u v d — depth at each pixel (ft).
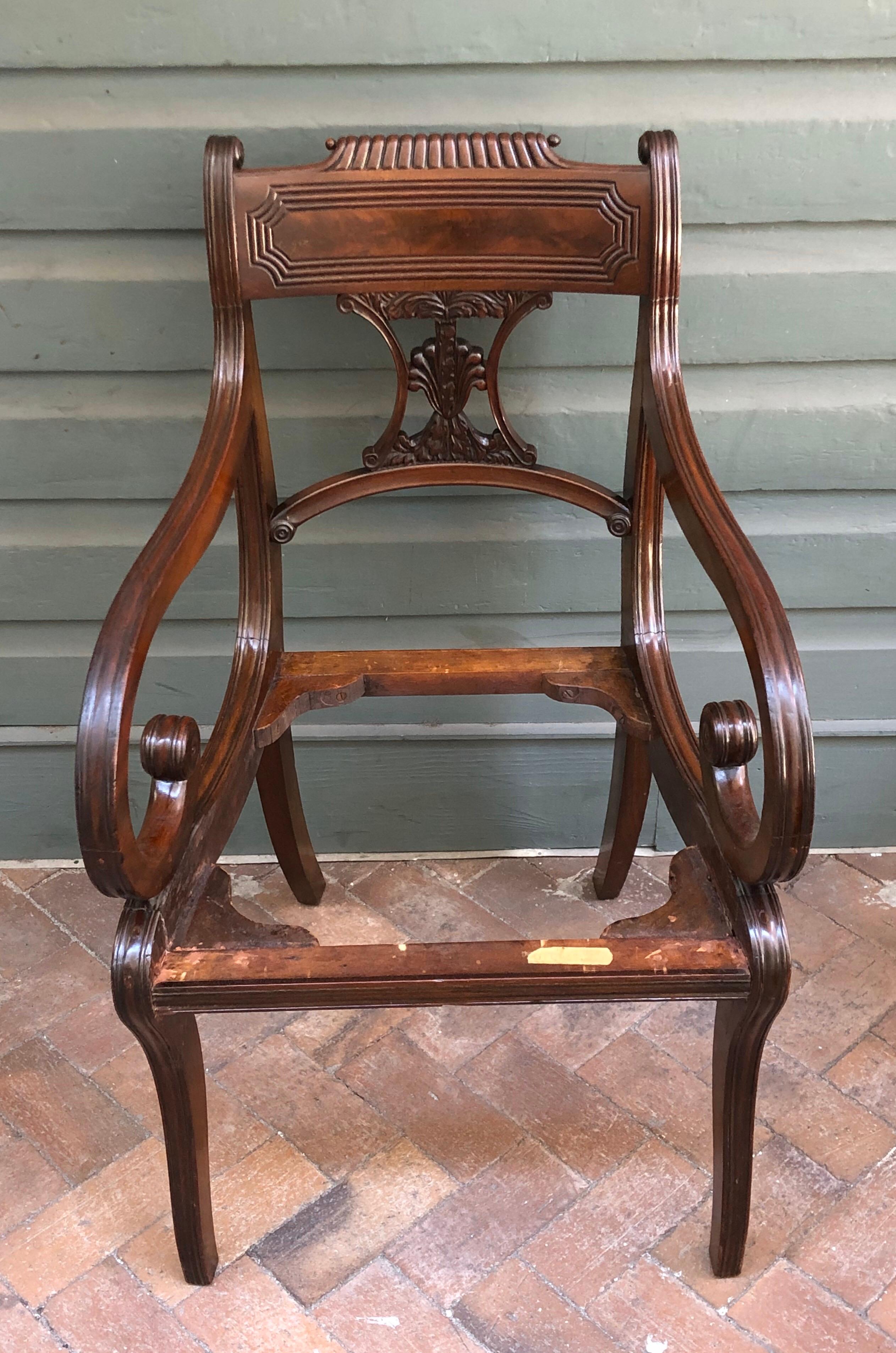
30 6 4.48
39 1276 4.53
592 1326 4.35
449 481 4.83
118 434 5.35
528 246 4.38
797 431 5.39
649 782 5.53
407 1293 4.46
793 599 5.88
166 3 4.50
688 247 5.03
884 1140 4.99
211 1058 5.41
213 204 4.26
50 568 5.67
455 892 6.30
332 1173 4.91
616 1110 5.15
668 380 4.40
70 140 4.73
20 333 5.10
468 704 6.09
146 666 5.97
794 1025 5.52
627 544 4.95
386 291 4.43
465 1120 5.11
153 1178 4.88
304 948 3.76
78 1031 5.52
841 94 4.74
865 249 5.04
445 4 4.53
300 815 5.83
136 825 6.54
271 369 5.22
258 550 4.82
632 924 3.83
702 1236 4.65
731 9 4.55
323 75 4.69
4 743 6.05
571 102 4.77
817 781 6.35
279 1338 4.33
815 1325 4.34
